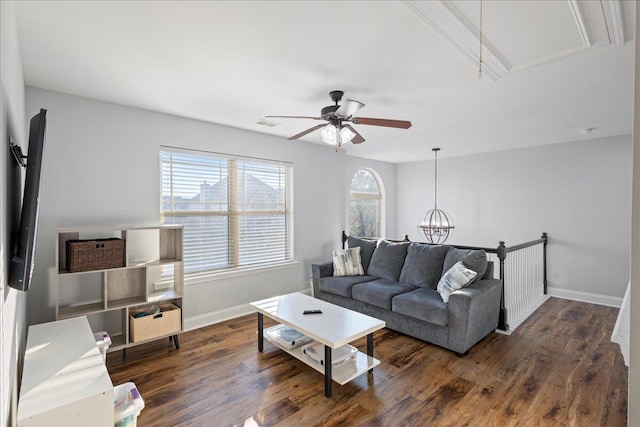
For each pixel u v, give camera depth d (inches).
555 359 114.7
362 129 160.6
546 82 102.6
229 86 106.3
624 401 90.0
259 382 100.1
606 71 94.4
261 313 116.6
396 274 160.4
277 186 177.3
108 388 60.1
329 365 91.7
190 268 145.2
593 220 184.1
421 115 137.0
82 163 115.7
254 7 65.8
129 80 101.8
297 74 97.3
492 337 133.9
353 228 249.3
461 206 237.6
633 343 26.0
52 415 54.7
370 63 90.0
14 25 64.8
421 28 73.2
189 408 87.7
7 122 55.4
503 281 141.1
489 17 69.1
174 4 64.9
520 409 87.0
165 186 137.5
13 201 64.2
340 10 66.7
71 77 99.4
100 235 118.4
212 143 149.7
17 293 72.1
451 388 96.9
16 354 67.7
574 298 189.6
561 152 194.4
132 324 114.0
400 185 274.8
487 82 102.5
